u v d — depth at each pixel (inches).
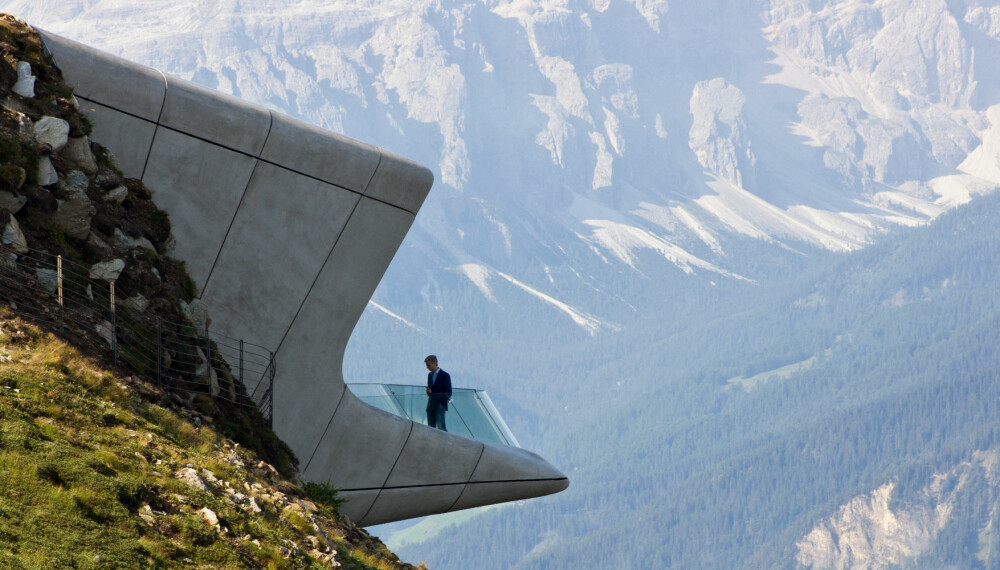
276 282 698.2
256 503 374.9
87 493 294.7
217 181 671.8
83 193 524.7
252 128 673.6
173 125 654.5
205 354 565.6
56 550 259.1
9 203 470.0
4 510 266.4
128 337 480.4
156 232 626.5
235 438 521.3
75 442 332.2
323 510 460.1
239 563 309.6
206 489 352.5
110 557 268.8
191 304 597.0
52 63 610.2
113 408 384.5
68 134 565.0
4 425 314.3
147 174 650.2
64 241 500.7
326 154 695.7
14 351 382.3
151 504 316.5
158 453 364.2
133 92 638.5
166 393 462.9
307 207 700.0
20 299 427.8
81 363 404.8
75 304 461.1
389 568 423.5
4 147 490.9
